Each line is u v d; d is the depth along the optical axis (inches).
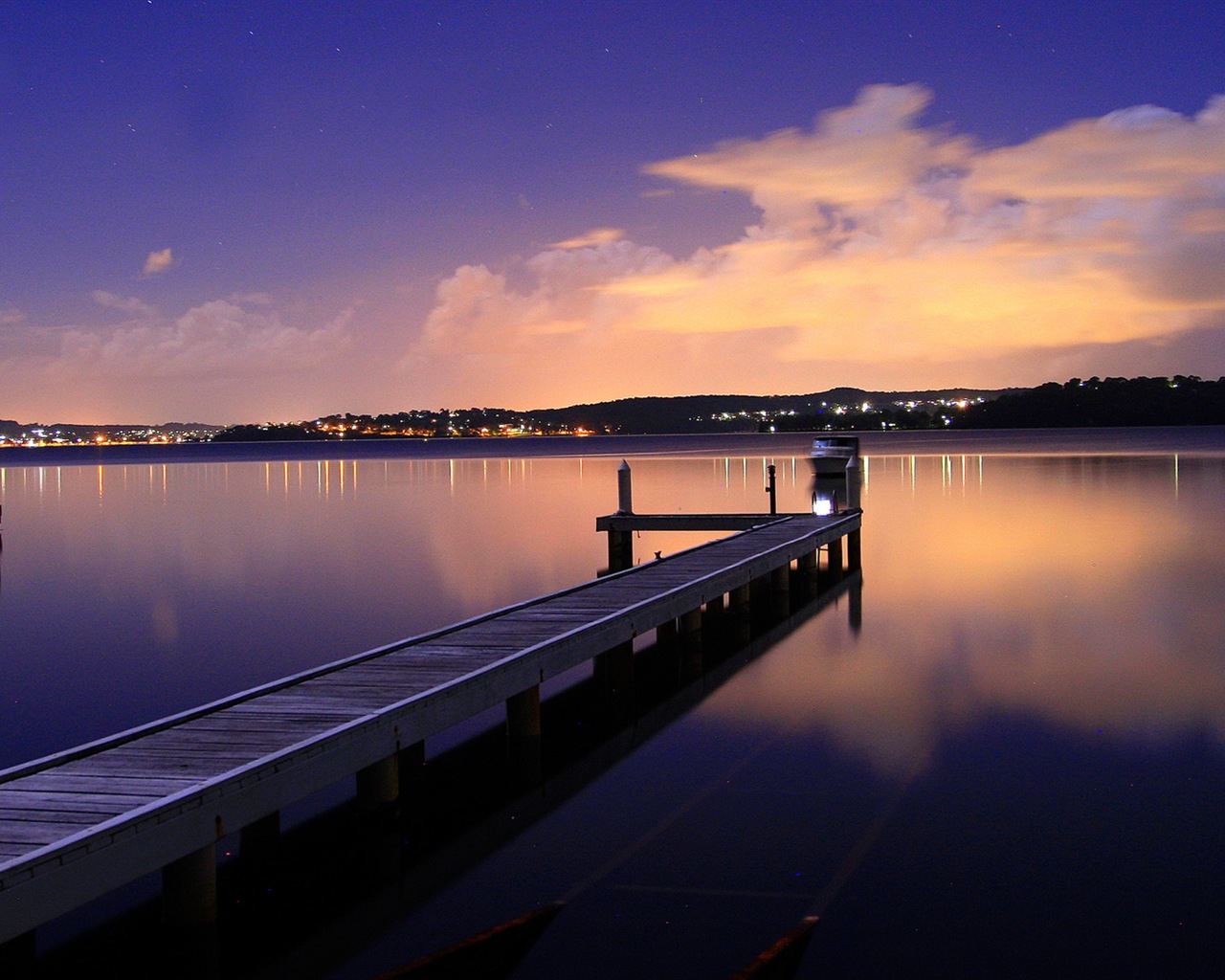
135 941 249.0
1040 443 4234.7
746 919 250.4
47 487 2212.1
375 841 301.3
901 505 1378.0
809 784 339.9
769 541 719.7
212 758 268.7
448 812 323.0
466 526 1241.4
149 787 247.9
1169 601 666.8
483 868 281.7
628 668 456.8
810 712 424.8
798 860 281.6
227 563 940.0
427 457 4515.3
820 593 720.3
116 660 551.2
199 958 239.6
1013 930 243.1
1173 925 244.5
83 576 864.9
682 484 1888.5
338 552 1005.8
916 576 786.8
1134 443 3996.1
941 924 246.1
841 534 805.2
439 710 313.1
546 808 323.9
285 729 292.5
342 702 319.0
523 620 445.7
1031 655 520.4
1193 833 295.0
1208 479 1782.7
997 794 326.6
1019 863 277.3
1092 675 476.7
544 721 422.3
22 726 425.4
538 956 235.3
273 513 1462.8
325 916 257.9
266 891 271.9
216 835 235.1
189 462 4202.8
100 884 208.4
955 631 583.8
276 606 717.3
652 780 347.3
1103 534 1029.2
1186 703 426.3
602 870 278.5
